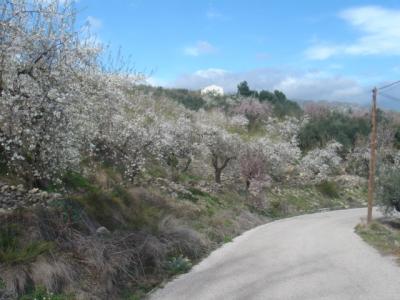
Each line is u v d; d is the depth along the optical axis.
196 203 18.75
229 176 28.17
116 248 9.30
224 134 26.12
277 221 22.94
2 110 8.06
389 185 25.16
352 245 14.80
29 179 10.12
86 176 13.39
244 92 68.44
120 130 14.98
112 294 8.17
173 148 21.31
